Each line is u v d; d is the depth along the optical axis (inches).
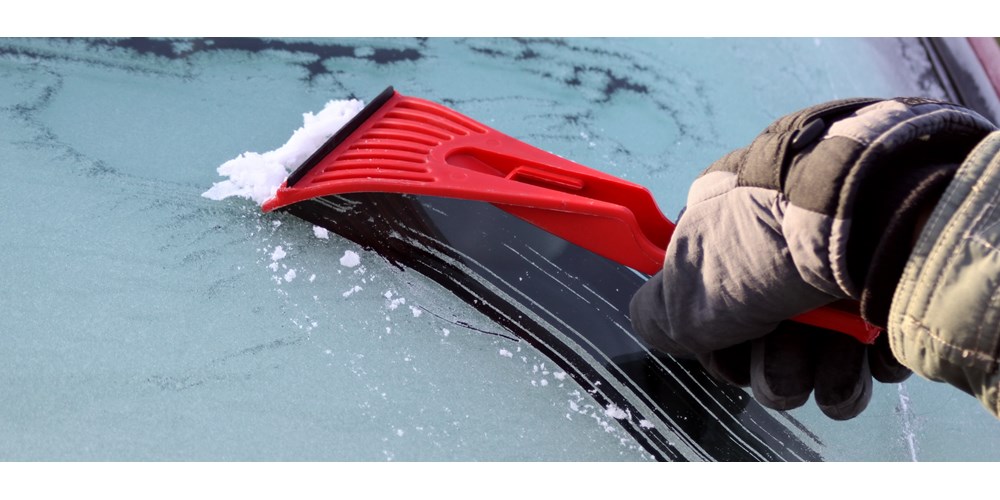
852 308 39.4
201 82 60.5
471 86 65.6
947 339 29.5
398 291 49.4
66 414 40.7
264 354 44.8
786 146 34.6
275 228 51.3
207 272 48.1
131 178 52.4
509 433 44.2
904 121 32.0
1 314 43.8
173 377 43.0
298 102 60.8
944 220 29.5
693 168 63.1
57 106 55.9
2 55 58.4
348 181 49.6
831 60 76.9
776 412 48.4
